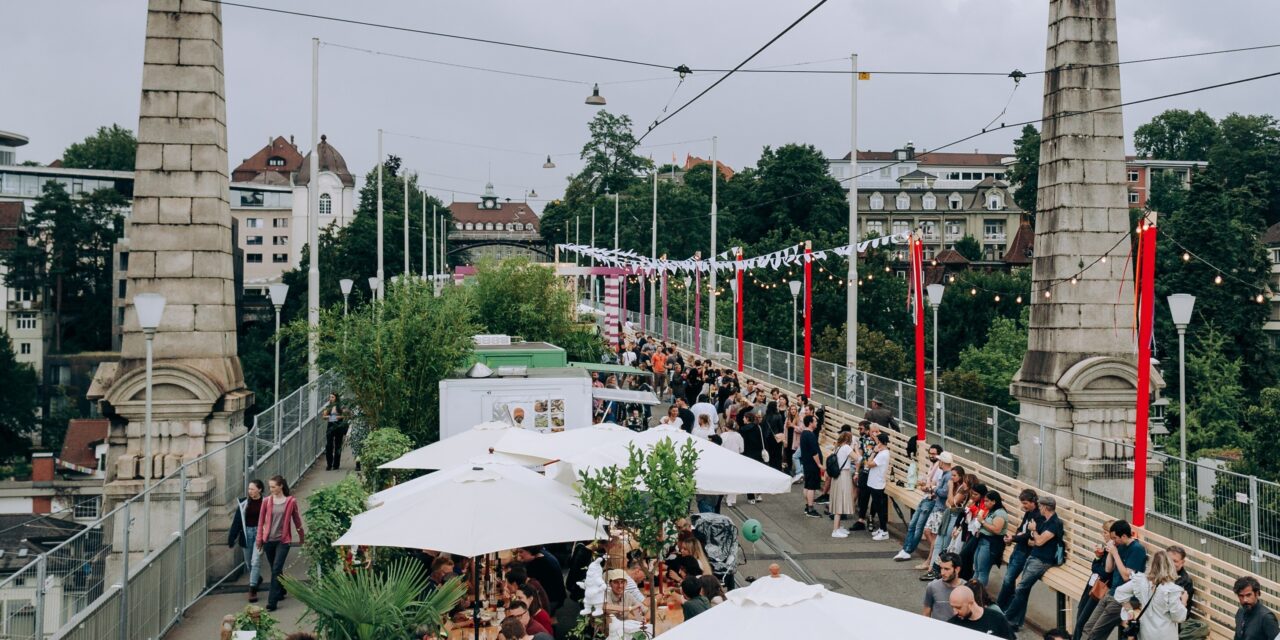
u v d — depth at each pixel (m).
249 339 99.56
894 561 19.89
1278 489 15.37
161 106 20.91
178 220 20.91
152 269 20.86
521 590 13.30
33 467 91.19
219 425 20.58
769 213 108.94
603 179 146.75
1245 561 15.70
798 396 28.00
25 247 116.94
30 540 56.62
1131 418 22.02
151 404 18.59
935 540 18.59
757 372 44.28
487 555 15.51
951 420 25.56
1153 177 129.00
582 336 42.28
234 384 21.31
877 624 7.81
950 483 18.94
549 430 22.31
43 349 117.00
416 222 138.12
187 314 20.88
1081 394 21.91
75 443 98.88
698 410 26.83
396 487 15.13
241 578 20.05
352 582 11.48
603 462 15.27
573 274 51.06
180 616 17.42
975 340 84.00
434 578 14.72
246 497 21.41
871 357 68.88
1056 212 22.56
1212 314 64.19
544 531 12.40
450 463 16.83
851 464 22.02
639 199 116.81
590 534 12.62
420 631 11.77
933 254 140.00
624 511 12.45
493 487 13.12
